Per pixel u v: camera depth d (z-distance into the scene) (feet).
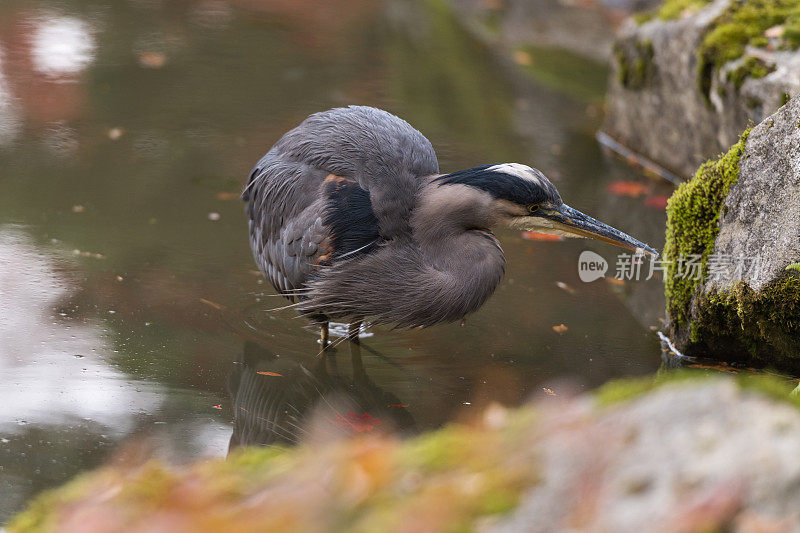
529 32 73.92
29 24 69.46
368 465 14.06
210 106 56.18
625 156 54.19
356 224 30.58
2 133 50.42
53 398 28.84
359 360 33.06
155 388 29.94
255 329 34.50
